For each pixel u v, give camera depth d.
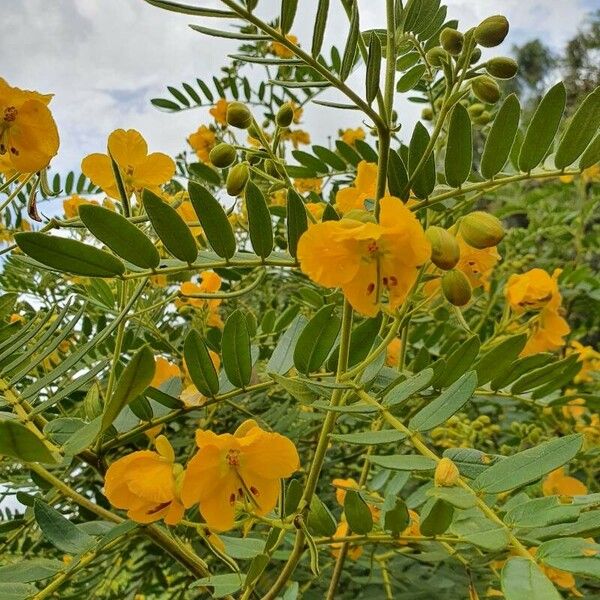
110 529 0.22
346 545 0.31
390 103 0.22
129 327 0.40
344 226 0.20
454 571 0.35
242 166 0.26
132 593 0.46
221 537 0.26
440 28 0.29
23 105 0.23
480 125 0.38
